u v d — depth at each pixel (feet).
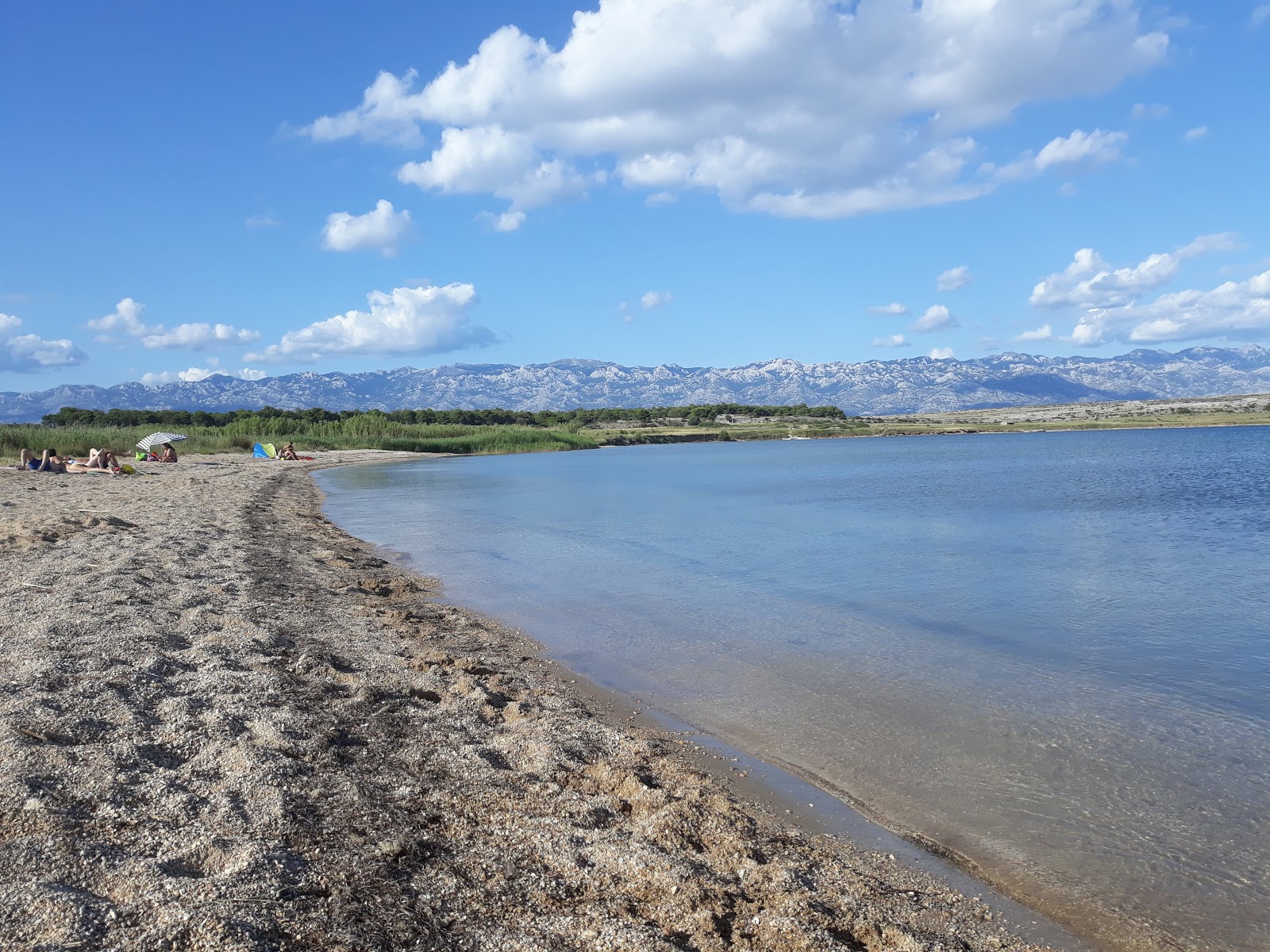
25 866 17.85
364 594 56.39
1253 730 33.99
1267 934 20.18
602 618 53.01
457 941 16.75
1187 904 21.44
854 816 26.23
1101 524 104.27
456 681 36.24
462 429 384.06
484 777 25.63
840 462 270.46
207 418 408.05
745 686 39.34
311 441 300.81
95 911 16.20
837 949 17.74
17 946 15.01
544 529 98.58
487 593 60.23
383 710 31.32
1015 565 74.13
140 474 146.30
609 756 29.14
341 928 16.51
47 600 43.96
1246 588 63.87
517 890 19.08
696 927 18.22
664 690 38.65
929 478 189.16
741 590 62.34
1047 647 46.91
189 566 57.31
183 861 18.67
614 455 334.85
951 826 25.71
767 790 27.99
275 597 50.67
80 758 23.65
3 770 22.49
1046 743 32.53
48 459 135.33
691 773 28.58
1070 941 19.69
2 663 32.78
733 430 564.30
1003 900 21.45
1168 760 30.91
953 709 36.40
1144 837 25.03
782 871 21.36
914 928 19.60
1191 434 471.62
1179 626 52.01
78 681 30.63
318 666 35.94
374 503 130.31
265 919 16.39
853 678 40.75
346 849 19.94
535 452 362.12
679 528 99.71
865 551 82.43
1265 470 191.01
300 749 25.99
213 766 24.25
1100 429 588.50
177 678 32.42
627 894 19.45
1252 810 26.84
